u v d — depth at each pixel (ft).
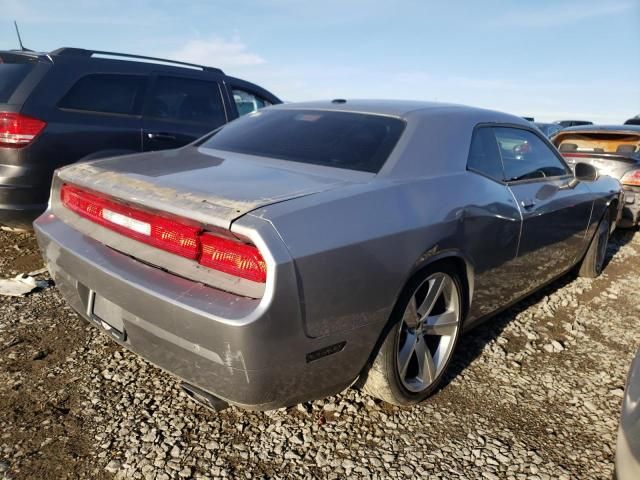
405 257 6.75
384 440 7.18
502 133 10.03
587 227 13.10
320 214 5.91
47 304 10.68
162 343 6.03
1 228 15.44
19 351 8.80
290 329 5.53
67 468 6.29
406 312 7.33
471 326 9.23
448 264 7.91
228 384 5.67
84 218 7.54
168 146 15.47
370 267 6.28
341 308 6.04
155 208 6.04
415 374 8.13
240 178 6.87
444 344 8.35
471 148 8.91
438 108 9.16
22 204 12.53
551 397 8.55
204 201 5.87
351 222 6.16
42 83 12.92
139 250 6.39
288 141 8.57
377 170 7.38
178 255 6.03
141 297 5.96
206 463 6.53
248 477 6.35
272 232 5.38
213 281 5.64
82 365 8.54
